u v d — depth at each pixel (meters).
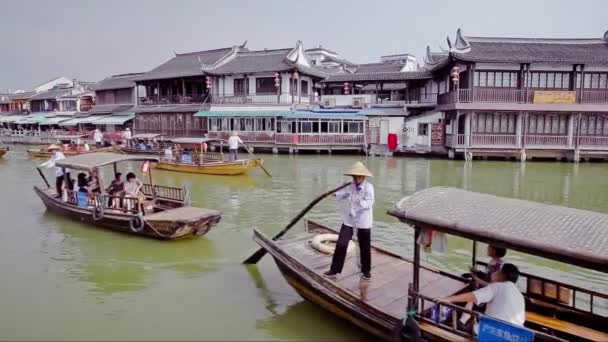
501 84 29.83
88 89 63.28
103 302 7.93
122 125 49.56
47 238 11.71
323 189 19.33
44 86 71.69
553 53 29.83
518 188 19.70
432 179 22.06
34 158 33.47
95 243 11.27
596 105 28.34
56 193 15.13
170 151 27.08
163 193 15.18
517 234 5.20
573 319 6.39
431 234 6.08
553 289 6.68
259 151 36.34
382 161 29.88
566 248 4.79
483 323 5.33
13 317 7.35
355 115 34.62
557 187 19.97
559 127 29.95
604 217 5.48
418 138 34.41
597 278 9.12
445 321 6.39
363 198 7.07
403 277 7.43
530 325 6.32
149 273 9.29
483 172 24.55
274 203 16.36
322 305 7.25
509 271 5.70
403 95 41.41
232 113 36.12
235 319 7.31
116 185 13.23
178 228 10.91
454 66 29.23
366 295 6.73
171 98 43.91
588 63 28.08
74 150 32.19
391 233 12.36
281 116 34.47
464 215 5.83
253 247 11.01
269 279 8.98
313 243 8.68
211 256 10.34
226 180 22.03
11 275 9.22
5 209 15.36
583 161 29.42
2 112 70.44
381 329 6.12
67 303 7.89
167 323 7.16
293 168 26.39
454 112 30.81
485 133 30.25
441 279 7.30
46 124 58.16
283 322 7.21
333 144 34.06
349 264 8.00
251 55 41.88
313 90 42.56
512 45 31.72
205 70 38.38
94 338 6.71
